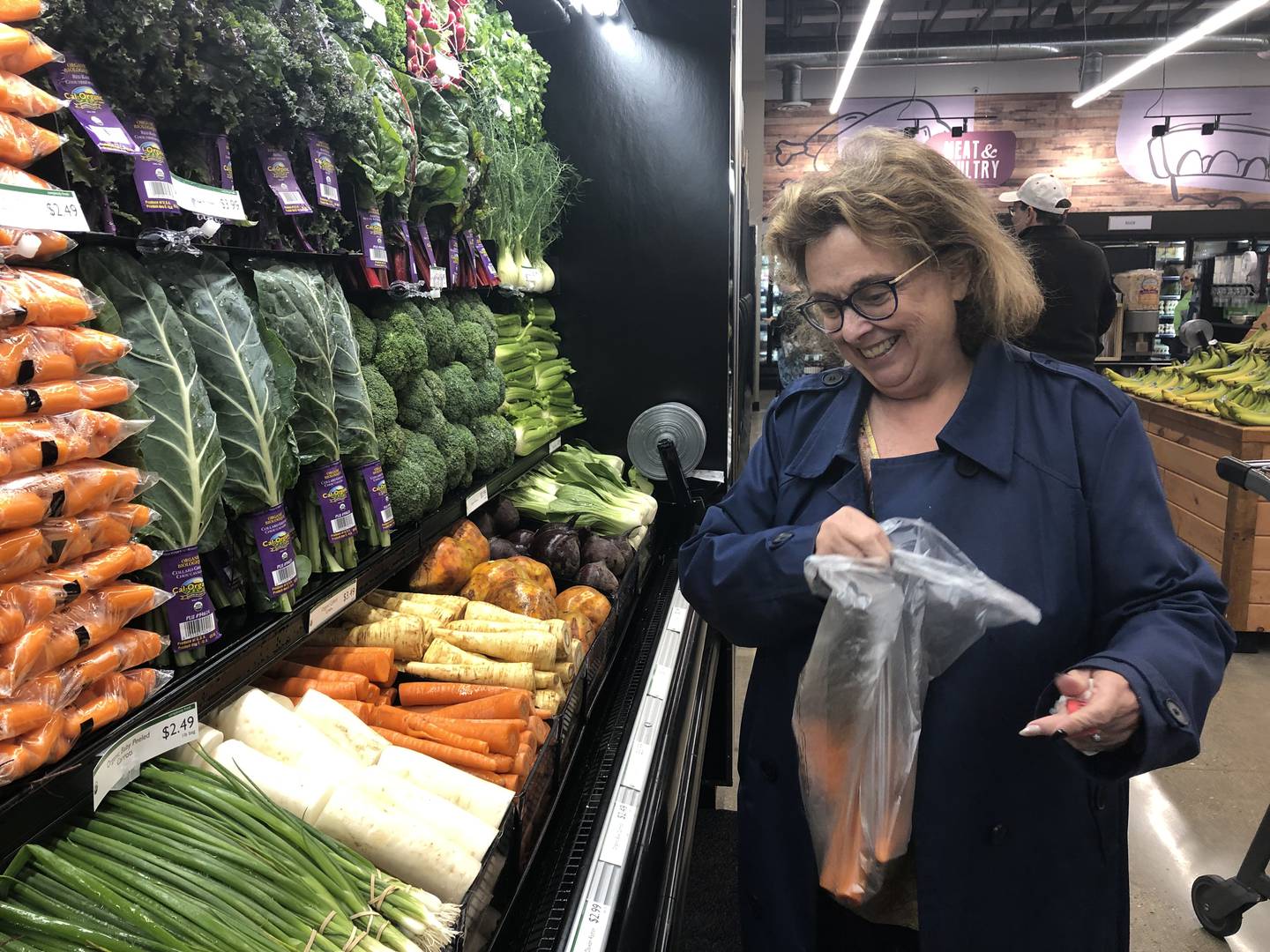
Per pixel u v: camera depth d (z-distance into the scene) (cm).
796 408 143
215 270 132
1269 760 316
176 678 111
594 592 202
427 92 206
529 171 265
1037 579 115
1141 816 284
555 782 141
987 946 122
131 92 114
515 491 264
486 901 111
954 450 120
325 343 150
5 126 90
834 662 115
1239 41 1147
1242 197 1245
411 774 127
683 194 282
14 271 93
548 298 296
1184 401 489
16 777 85
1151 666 99
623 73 277
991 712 116
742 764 142
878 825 116
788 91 1255
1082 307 444
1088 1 1255
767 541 122
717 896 244
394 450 179
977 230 111
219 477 120
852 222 107
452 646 161
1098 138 1262
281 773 115
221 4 128
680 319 290
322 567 153
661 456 265
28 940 84
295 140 149
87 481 95
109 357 102
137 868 93
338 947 92
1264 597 404
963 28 1480
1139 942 233
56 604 90
